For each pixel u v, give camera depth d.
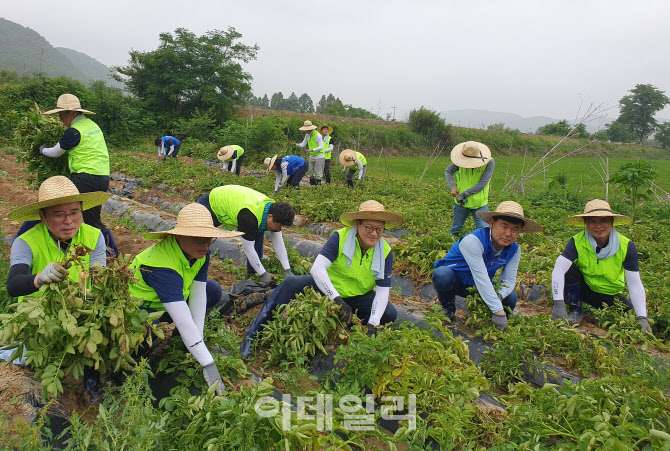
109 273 3.03
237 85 32.03
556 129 55.31
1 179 11.52
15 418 2.72
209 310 4.51
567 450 2.79
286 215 5.01
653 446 2.74
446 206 12.12
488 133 43.91
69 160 5.93
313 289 4.41
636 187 12.24
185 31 31.88
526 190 16.84
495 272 4.81
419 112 40.09
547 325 4.61
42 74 26.95
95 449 2.56
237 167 14.70
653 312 5.51
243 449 2.52
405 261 6.93
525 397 3.68
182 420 2.98
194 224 3.36
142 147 25.88
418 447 2.93
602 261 5.15
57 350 3.07
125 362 3.10
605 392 3.15
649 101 79.94
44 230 3.48
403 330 3.65
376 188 14.77
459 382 3.28
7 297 4.39
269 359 4.02
